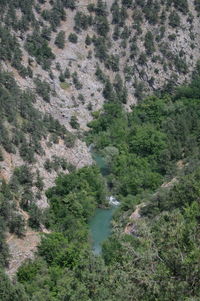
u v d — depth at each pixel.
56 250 99.69
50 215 114.81
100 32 192.62
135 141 151.88
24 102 139.25
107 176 140.88
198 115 165.25
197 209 52.47
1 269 89.12
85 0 198.00
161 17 198.75
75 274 82.50
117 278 47.19
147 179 132.75
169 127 158.62
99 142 156.38
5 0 177.50
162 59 192.50
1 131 122.12
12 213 104.06
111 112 170.12
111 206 128.25
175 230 44.34
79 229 111.88
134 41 192.75
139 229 49.00
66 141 142.75
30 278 91.62
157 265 43.22
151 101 178.88
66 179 126.50
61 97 166.50
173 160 140.88
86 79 178.50
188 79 192.25
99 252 105.12
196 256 41.34
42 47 174.62
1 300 80.50
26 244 101.62
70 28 189.88
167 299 41.22
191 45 198.75
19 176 116.50
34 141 129.75
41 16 187.25
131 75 188.62
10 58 158.00
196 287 41.19
